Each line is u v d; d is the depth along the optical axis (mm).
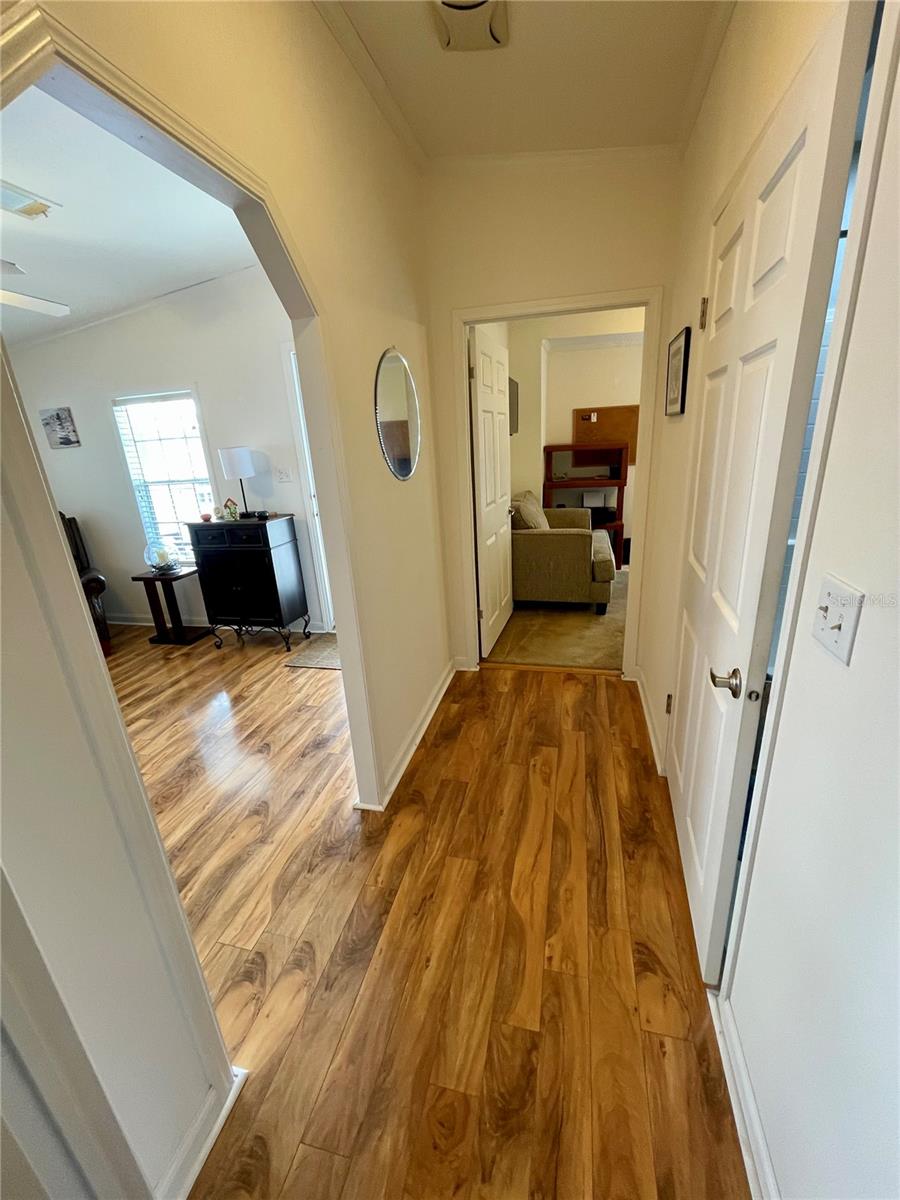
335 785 2203
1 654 678
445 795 2080
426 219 2490
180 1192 974
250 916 1582
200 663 3736
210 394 3855
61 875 757
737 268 1234
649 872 1651
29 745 713
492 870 1697
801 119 846
